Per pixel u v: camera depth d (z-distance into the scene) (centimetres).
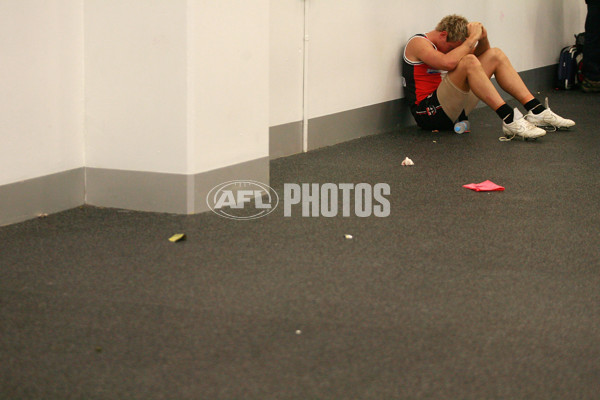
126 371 231
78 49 409
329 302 284
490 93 638
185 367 234
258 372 231
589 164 538
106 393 219
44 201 400
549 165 534
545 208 420
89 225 382
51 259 330
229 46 414
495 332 260
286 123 562
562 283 306
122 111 409
